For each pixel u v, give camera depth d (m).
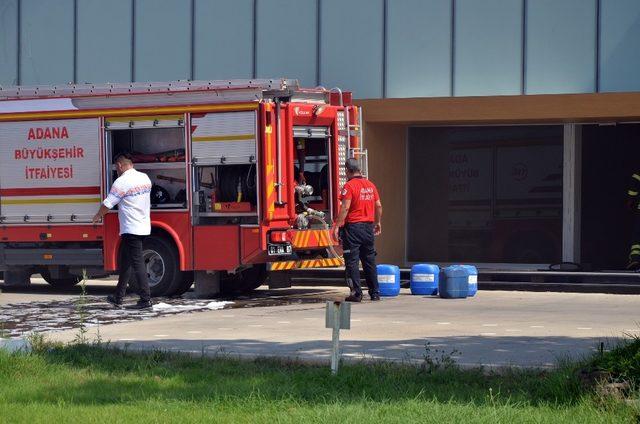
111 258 22.58
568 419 9.27
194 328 16.72
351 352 13.60
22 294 24.09
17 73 32.44
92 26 32.06
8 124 23.41
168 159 22.14
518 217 30.73
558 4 28.34
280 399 10.41
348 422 9.18
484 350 13.77
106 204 19.88
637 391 9.95
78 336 14.39
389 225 30.44
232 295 23.31
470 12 29.05
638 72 27.88
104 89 23.06
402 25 29.55
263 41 30.64
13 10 32.34
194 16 31.20
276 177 21.42
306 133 22.22
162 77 31.48
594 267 30.16
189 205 21.89
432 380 11.42
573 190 30.14
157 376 12.00
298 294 23.64
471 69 29.06
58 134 22.98
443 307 20.20
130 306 20.22
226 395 10.48
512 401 10.16
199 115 21.77
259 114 21.27
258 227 21.36
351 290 21.33
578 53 28.25
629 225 29.86
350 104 23.06
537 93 28.58
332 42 30.06
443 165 31.27
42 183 23.14
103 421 9.45
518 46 28.69
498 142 30.84
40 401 10.65
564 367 11.35
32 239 23.30
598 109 27.23
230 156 21.50
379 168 29.77
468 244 31.22
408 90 29.52
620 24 27.92
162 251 22.23
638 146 29.77
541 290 24.22
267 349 13.95
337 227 21.30
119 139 22.73
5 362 12.30
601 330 16.23
